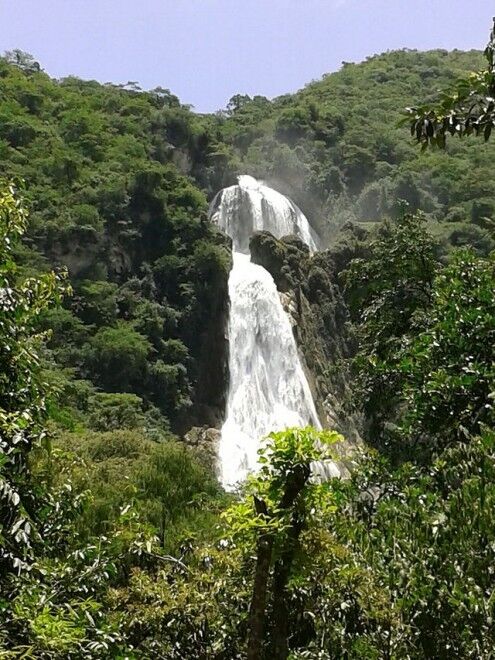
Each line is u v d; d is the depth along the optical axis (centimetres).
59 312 4147
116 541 809
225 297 4834
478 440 742
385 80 10794
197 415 4391
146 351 4191
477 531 628
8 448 680
